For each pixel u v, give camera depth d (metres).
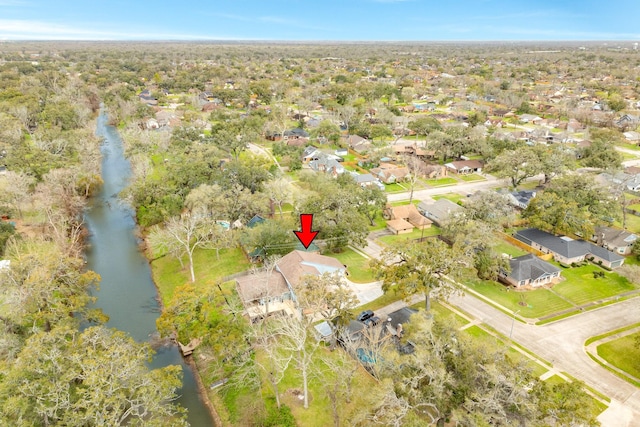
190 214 66.44
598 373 39.38
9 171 75.56
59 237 59.25
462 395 26.91
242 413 35.97
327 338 43.75
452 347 29.92
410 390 27.67
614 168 84.69
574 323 46.84
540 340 43.91
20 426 25.11
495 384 26.25
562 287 54.03
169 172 78.31
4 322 37.12
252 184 74.56
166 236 59.62
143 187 69.31
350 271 58.03
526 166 84.00
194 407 37.91
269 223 60.38
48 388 27.06
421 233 70.88
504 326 46.28
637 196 83.81
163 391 30.16
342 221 62.69
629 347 42.72
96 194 86.88
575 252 60.03
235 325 39.41
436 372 27.11
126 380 29.73
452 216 63.09
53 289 39.44
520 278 53.94
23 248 57.34
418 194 88.19
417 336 30.48
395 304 50.53
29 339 30.42
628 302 50.88
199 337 38.88
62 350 31.27
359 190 74.31
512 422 24.34
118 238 69.88
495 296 52.16
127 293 55.16
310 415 34.91
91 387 27.09
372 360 37.28
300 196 70.25
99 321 41.34
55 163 79.62
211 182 73.50
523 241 66.06
